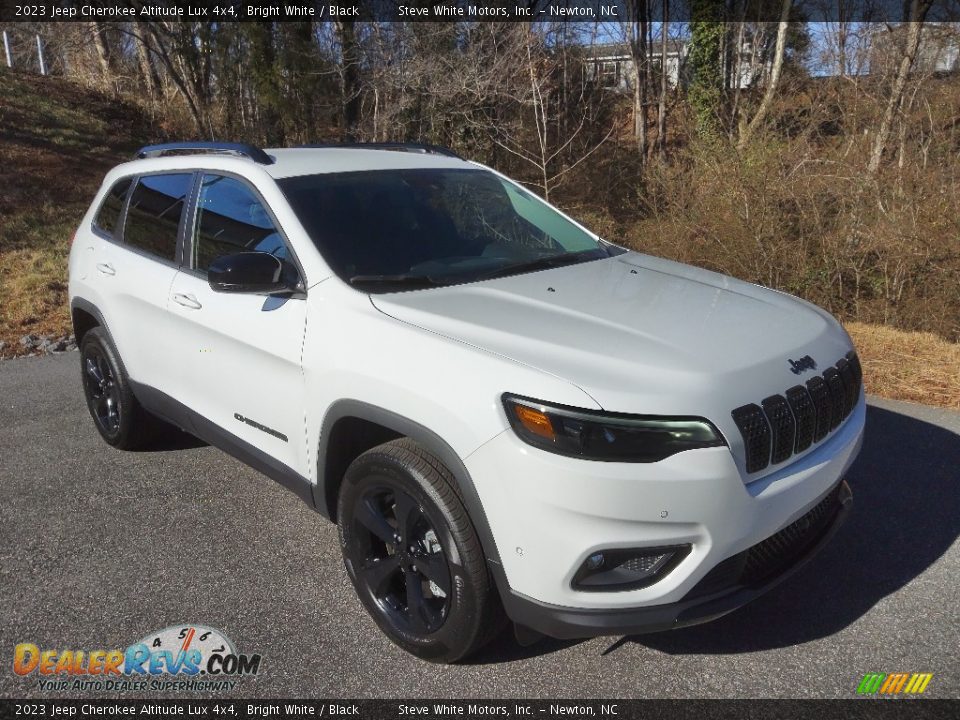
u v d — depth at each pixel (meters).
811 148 8.85
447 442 2.60
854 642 2.98
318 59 15.30
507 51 13.83
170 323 3.94
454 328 2.81
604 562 2.49
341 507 3.10
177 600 3.34
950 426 5.04
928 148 8.94
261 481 4.46
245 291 3.21
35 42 23.03
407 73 14.05
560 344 2.69
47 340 7.69
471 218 3.86
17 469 4.66
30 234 12.07
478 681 2.83
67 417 5.52
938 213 7.63
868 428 5.03
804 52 17.23
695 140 10.71
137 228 4.40
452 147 14.70
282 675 2.88
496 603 2.69
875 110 9.62
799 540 2.89
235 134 17.17
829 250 8.36
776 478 2.63
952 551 3.58
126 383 4.54
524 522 2.46
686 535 2.45
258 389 3.44
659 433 2.41
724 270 9.02
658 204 10.10
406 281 3.25
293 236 3.38
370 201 3.66
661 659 2.92
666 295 3.29
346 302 3.09
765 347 2.83
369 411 2.85
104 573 3.54
